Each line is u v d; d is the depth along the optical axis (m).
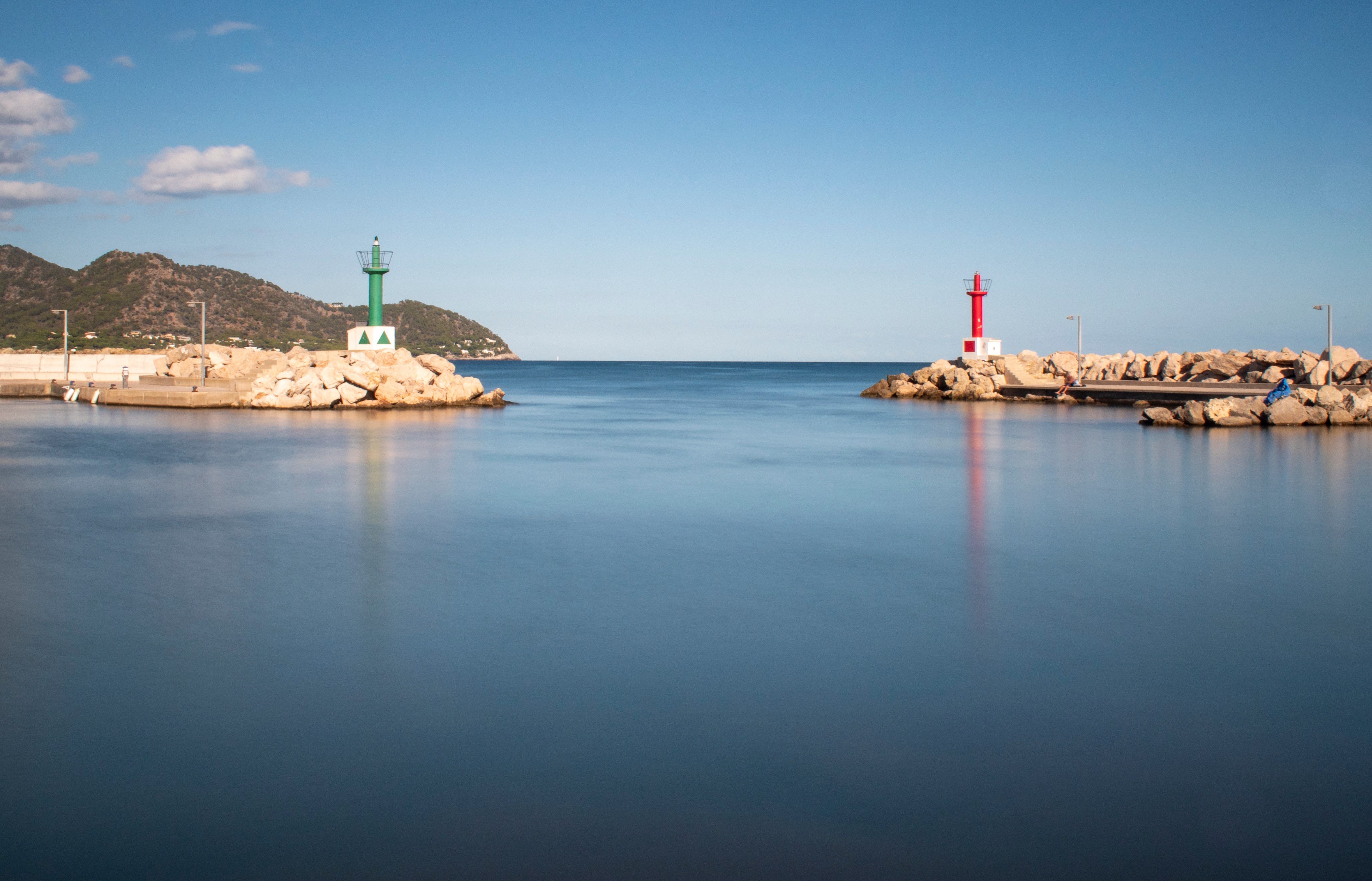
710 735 7.28
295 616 10.75
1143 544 15.60
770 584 12.54
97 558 13.98
